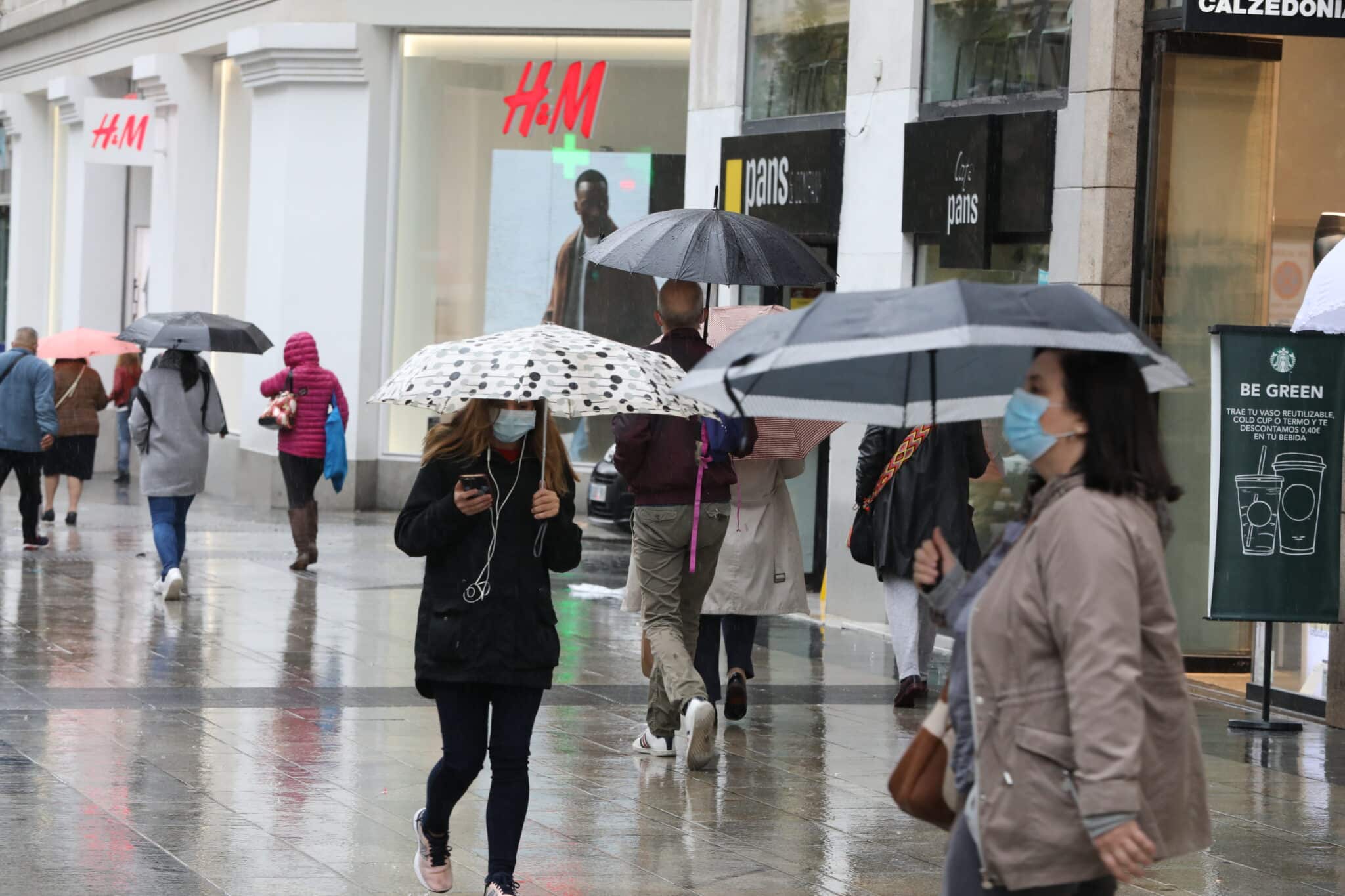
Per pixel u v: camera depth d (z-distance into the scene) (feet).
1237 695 98.32
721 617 87.35
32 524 156.04
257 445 208.64
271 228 206.69
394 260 204.74
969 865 35.60
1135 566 33.65
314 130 203.31
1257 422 86.79
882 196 121.60
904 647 93.09
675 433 75.77
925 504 91.76
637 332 197.88
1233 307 104.83
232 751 77.71
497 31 199.93
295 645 108.06
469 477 52.06
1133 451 34.45
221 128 234.38
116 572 141.38
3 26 302.66
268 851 61.67
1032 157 106.42
